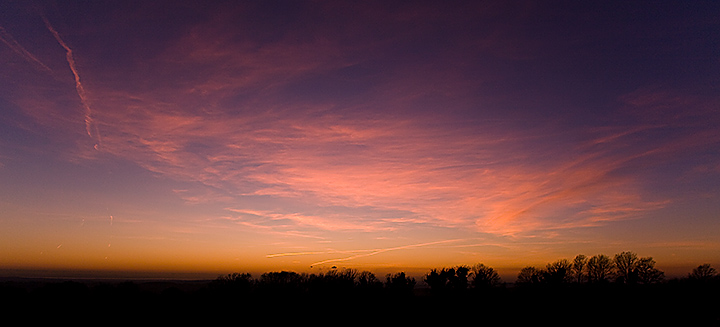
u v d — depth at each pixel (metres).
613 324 32.88
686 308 36.34
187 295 35.66
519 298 41.91
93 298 31.81
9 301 29.55
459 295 43.09
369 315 34.34
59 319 28.02
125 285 35.38
